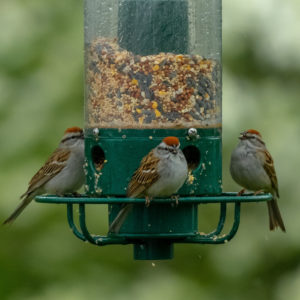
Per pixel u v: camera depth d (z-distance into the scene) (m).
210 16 12.65
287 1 16.23
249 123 15.90
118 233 12.33
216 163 12.51
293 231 16.03
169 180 11.87
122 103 12.37
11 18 16.28
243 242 16.44
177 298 16.16
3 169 15.55
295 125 15.91
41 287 15.84
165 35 12.42
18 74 16.05
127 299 15.98
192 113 12.38
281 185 15.82
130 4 12.44
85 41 12.84
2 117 15.83
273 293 16.36
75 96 15.90
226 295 16.34
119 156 12.29
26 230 15.95
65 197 12.40
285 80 16.39
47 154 15.60
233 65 16.27
